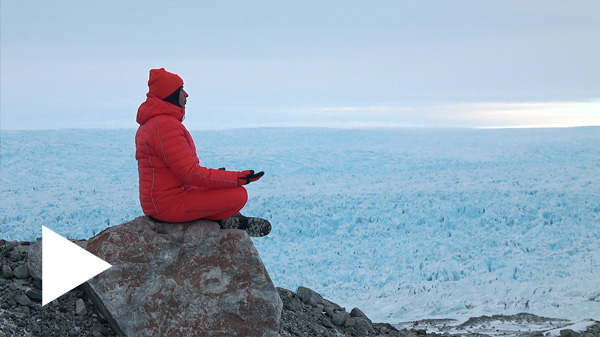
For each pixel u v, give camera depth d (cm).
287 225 2578
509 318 1191
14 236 2578
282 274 2075
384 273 2020
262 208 2769
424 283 1853
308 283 1986
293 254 2275
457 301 1557
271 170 4375
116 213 2850
